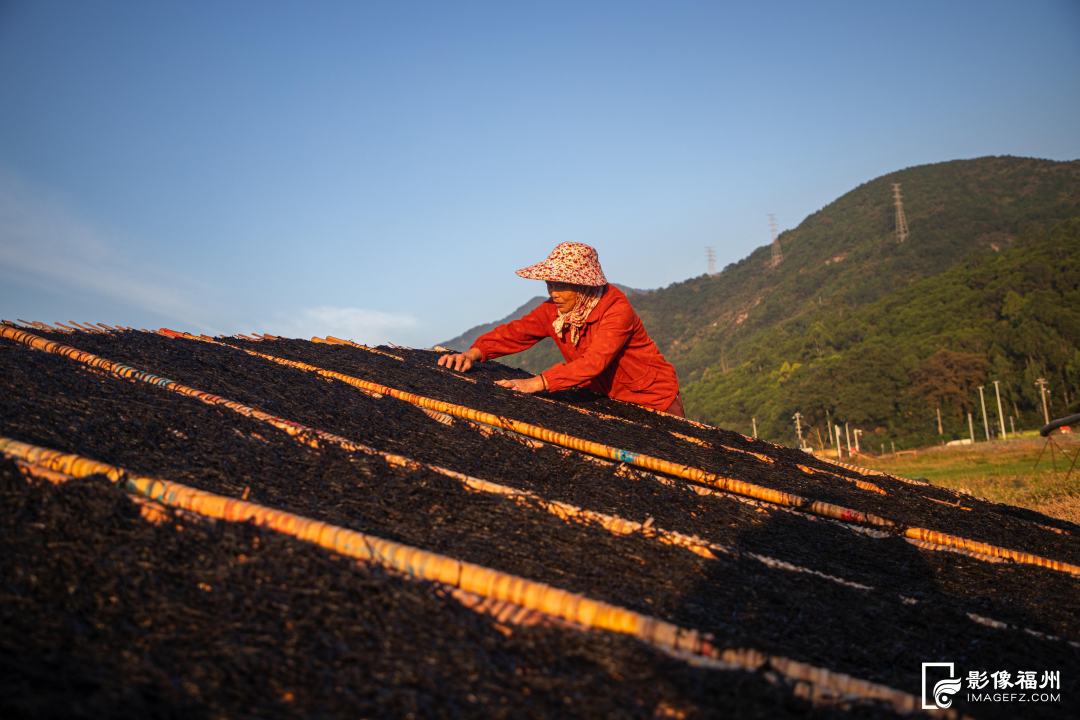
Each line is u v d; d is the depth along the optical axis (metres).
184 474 1.87
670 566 1.98
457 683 1.21
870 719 1.26
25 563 1.34
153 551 1.45
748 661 1.39
